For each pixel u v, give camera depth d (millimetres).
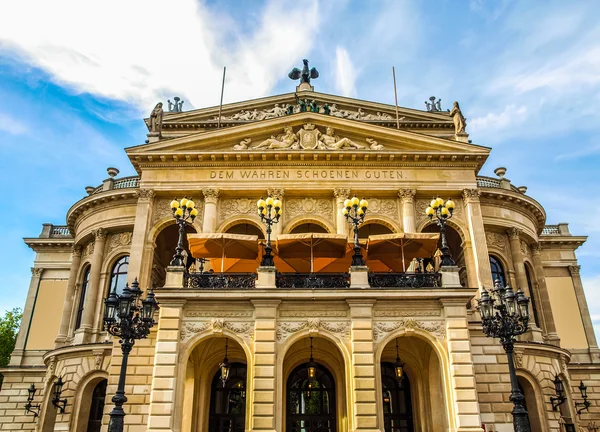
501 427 29359
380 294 25609
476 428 23406
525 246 40781
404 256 31719
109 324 21750
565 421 35000
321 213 35438
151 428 23266
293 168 35844
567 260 49688
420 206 35750
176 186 35281
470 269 33875
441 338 25297
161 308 25516
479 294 32562
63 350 35938
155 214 35188
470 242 34531
